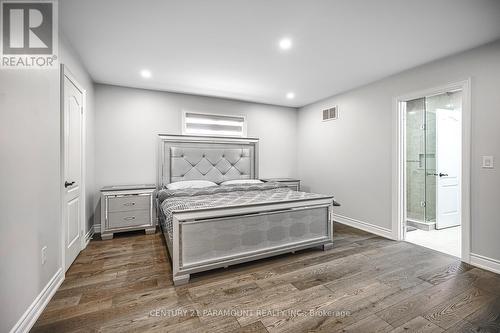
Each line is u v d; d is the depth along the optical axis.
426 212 3.87
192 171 3.95
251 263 2.43
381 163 3.30
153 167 3.79
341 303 1.74
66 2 1.70
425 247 2.90
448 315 1.61
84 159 2.77
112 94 3.52
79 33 2.14
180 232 2.03
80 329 1.46
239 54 2.58
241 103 4.44
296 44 2.36
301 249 2.64
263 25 2.03
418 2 1.72
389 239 3.17
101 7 1.77
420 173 3.95
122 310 1.65
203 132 4.13
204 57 2.65
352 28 2.07
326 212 2.84
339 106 3.99
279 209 2.51
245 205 2.30
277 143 4.79
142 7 1.78
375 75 3.17
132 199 3.28
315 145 4.52
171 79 3.31
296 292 1.88
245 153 4.40
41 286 1.65
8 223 1.29
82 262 2.42
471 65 2.39
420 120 3.95
